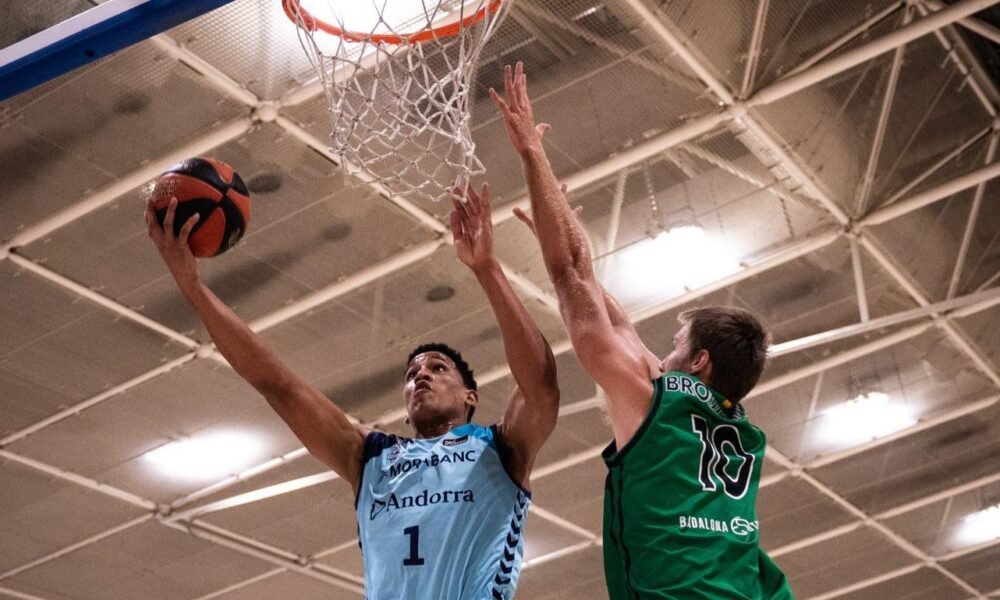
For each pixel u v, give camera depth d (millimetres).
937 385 13352
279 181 9180
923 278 11445
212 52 8039
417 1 5730
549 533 15492
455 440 3941
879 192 10312
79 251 9602
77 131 8469
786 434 14062
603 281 10977
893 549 16938
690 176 9867
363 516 3854
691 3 8195
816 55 8859
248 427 12328
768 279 11203
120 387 11375
